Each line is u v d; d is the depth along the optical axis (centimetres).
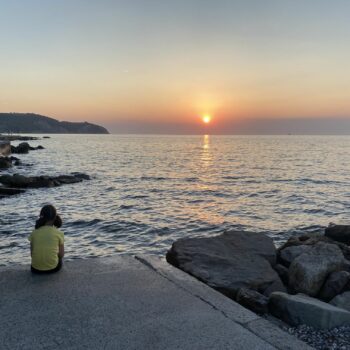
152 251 1553
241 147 14888
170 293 541
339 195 3050
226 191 3297
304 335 500
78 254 1501
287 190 3344
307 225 2022
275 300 575
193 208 2498
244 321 469
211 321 464
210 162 6912
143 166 5944
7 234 1741
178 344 411
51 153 9212
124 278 589
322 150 12044
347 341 484
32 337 415
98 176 4381
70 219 2117
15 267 627
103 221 2070
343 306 609
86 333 426
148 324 451
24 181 3262
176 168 5628
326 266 699
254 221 2120
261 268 759
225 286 671
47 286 550
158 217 2195
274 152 10756
